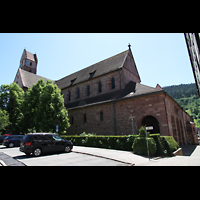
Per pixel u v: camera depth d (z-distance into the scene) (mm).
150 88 19844
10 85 34531
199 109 168500
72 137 19656
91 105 24625
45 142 12109
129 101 20391
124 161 9273
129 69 28078
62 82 41062
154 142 12227
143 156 11305
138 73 31203
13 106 33719
